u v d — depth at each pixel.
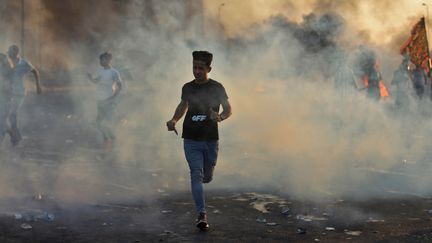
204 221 4.95
